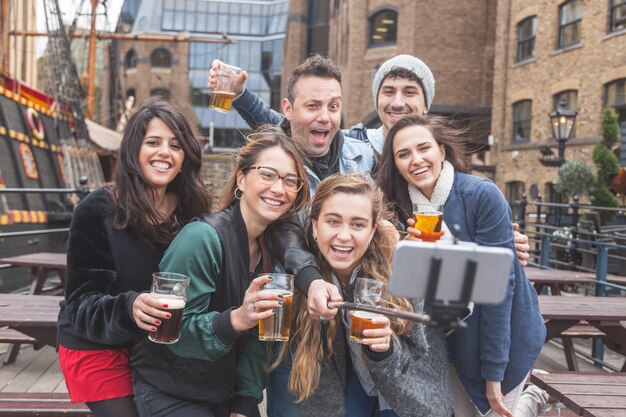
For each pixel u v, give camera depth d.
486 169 20.17
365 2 25.72
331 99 3.14
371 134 3.76
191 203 2.63
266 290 2.06
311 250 2.47
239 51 49.34
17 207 10.37
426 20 23.55
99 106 49.31
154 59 48.56
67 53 15.81
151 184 2.47
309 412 2.41
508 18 19.95
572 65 16.52
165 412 2.27
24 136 11.49
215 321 2.14
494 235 2.55
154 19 49.41
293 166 2.37
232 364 2.36
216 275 2.28
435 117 2.74
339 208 2.27
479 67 23.67
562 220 12.36
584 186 12.73
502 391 2.65
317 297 2.08
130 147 2.42
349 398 2.51
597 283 6.32
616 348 5.19
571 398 2.82
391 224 2.48
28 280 9.93
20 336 4.52
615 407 2.71
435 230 2.37
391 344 2.23
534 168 17.97
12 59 17.97
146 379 2.29
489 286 1.37
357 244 2.29
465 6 23.62
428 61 23.52
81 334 2.35
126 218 2.39
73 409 3.13
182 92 47.94
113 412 2.40
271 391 2.52
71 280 2.39
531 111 18.62
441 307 1.38
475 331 2.55
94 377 2.38
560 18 17.31
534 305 2.67
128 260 2.43
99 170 17.08
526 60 18.73
